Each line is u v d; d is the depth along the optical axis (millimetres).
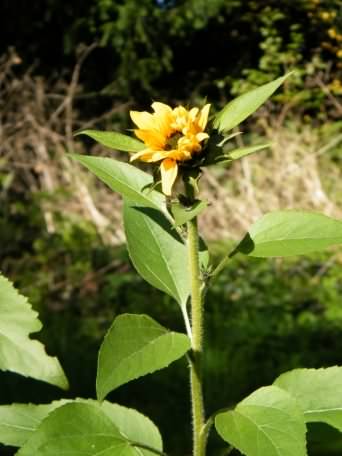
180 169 1555
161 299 7840
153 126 1562
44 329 6578
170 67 12586
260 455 1428
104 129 12562
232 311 7547
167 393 5266
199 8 12555
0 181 10156
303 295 8031
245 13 13672
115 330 1461
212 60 13742
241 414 1496
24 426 1691
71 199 10094
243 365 5988
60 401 1716
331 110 12797
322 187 10648
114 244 9586
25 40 12953
